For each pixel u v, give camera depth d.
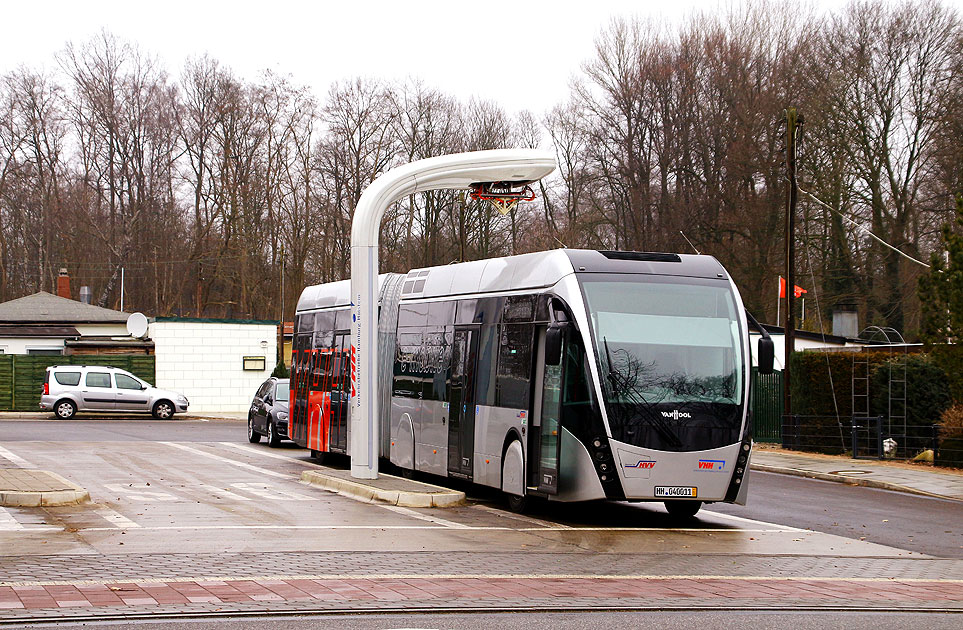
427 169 19.52
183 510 15.26
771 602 9.61
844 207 49.28
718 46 52.53
